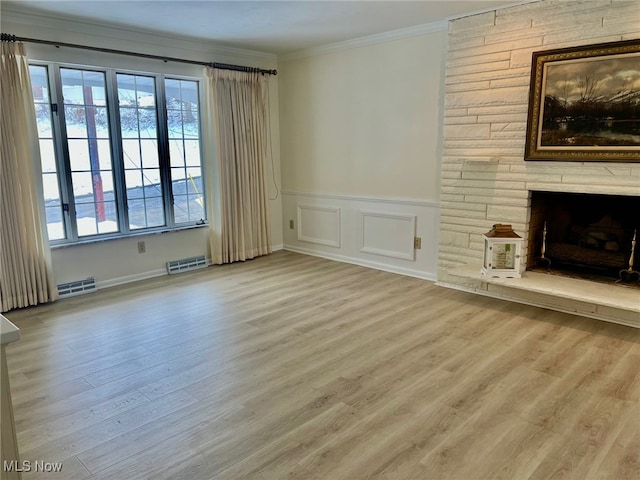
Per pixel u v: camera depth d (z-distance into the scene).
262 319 3.54
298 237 5.80
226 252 5.23
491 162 3.82
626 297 3.17
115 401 2.41
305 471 1.88
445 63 4.09
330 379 2.62
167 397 2.45
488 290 4.04
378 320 3.49
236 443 2.06
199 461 1.94
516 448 2.01
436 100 4.21
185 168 4.98
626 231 3.49
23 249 3.76
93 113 4.23
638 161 3.10
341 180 5.18
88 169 4.25
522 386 2.52
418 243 4.59
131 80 4.44
